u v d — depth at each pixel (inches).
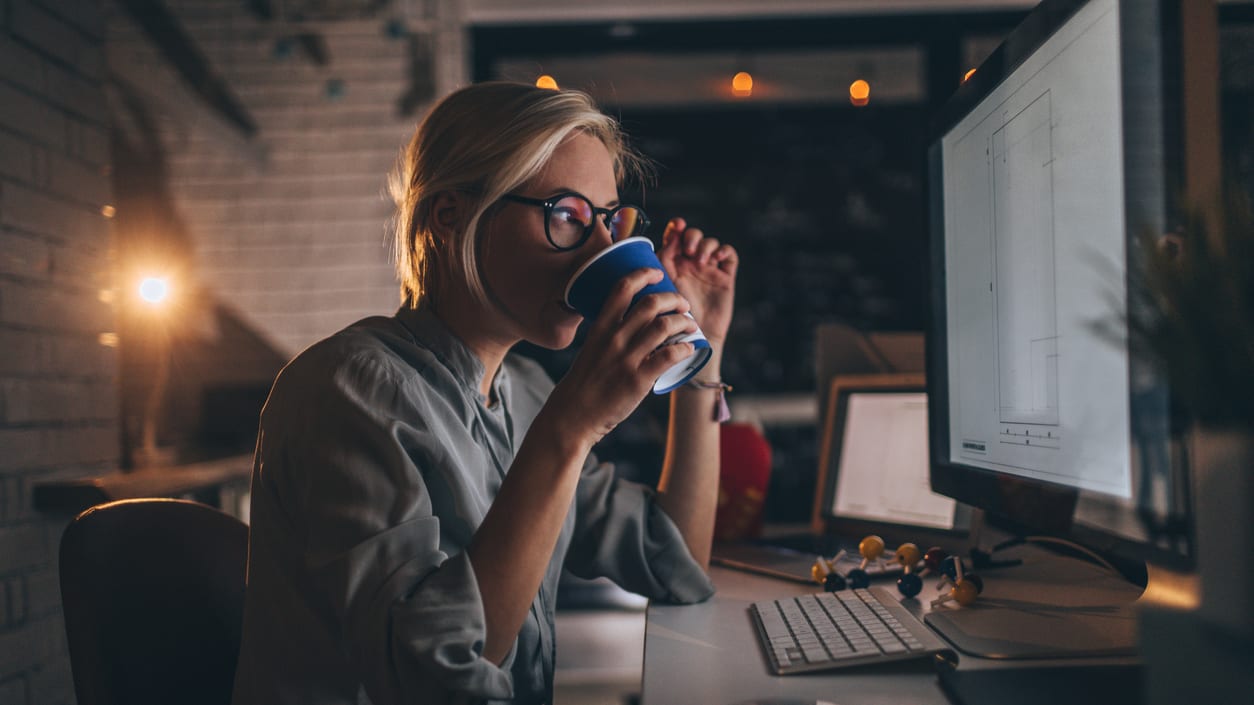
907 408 56.4
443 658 25.1
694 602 41.0
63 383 74.5
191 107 130.3
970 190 36.0
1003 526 53.2
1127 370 23.4
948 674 26.6
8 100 68.7
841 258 174.9
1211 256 20.8
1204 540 21.0
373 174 145.3
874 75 179.2
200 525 37.1
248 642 30.7
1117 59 23.5
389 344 33.1
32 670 68.6
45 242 72.9
